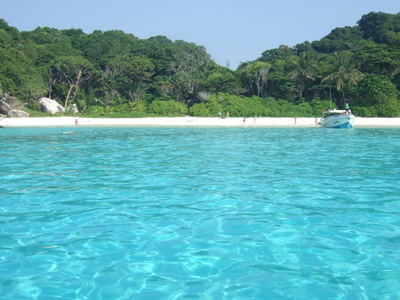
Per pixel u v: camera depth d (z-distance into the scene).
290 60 65.69
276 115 54.19
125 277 4.33
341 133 29.86
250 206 7.33
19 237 5.64
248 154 15.88
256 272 4.44
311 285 4.11
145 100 67.31
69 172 11.34
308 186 9.16
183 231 5.88
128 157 14.96
